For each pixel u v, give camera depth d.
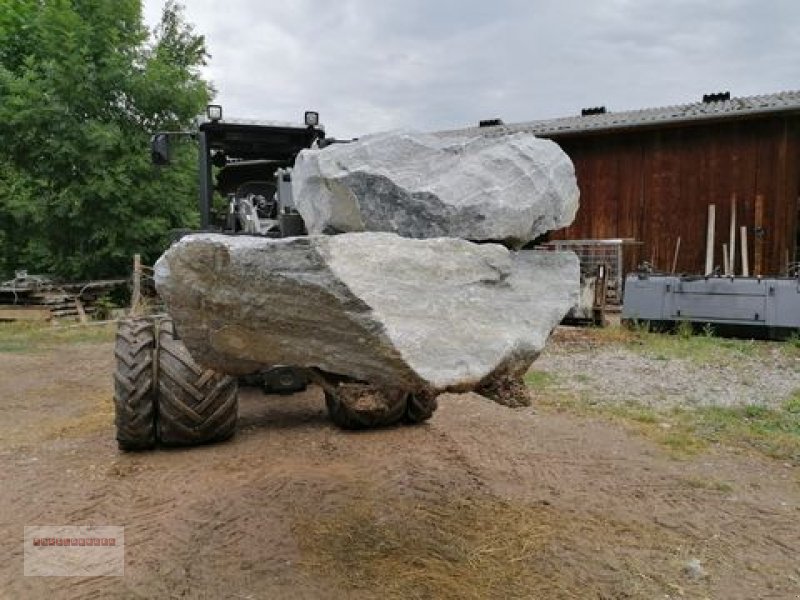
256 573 2.80
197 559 2.91
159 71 14.38
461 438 4.70
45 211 13.82
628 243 12.73
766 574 2.88
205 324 2.26
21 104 13.59
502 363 1.95
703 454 4.43
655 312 9.51
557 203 2.46
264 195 6.26
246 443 4.48
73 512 3.40
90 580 2.74
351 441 4.56
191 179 14.68
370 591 2.66
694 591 2.72
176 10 20.73
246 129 5.61
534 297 2.18
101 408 5.77
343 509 3.43
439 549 3.02
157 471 3.94
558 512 3.45
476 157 2.46
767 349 8.28
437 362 1.86
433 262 2.04
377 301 1.88
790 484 3.92
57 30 14.20
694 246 12.77
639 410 5.51
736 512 3.50
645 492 3.74
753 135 12.18
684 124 12.38
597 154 13.57
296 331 2.03
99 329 10.92
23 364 8.01
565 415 5.35
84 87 13.98
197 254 2.06
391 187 2.33
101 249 13.90
